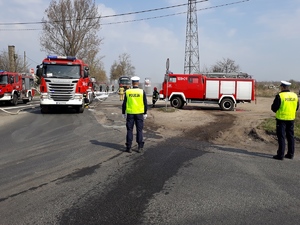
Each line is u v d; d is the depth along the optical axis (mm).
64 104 15539
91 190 4668
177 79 20672
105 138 9023
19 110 18234
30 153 7059
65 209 3969
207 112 18688
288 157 7059
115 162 6312
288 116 6789
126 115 7324
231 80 20328
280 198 4465
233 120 14336
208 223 3623
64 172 5582
